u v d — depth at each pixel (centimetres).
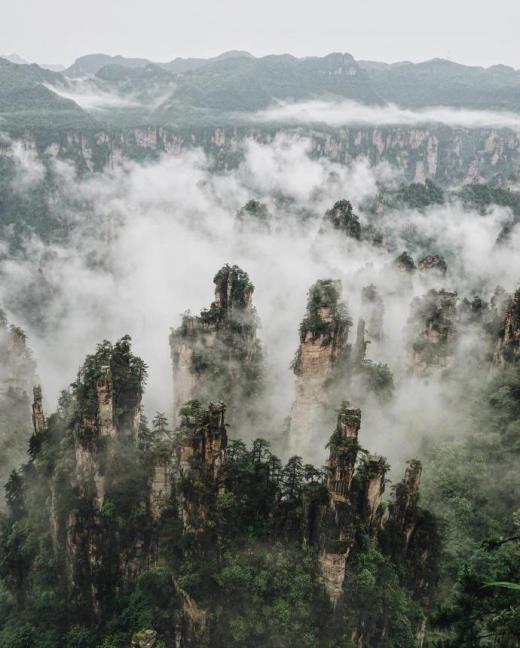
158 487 6188
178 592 5669
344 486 5462
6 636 6419
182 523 6000
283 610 5306
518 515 6300
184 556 5781
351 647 5225
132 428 7044
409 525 5862
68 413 7156
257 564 5603
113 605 6259
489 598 3291
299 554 5606
